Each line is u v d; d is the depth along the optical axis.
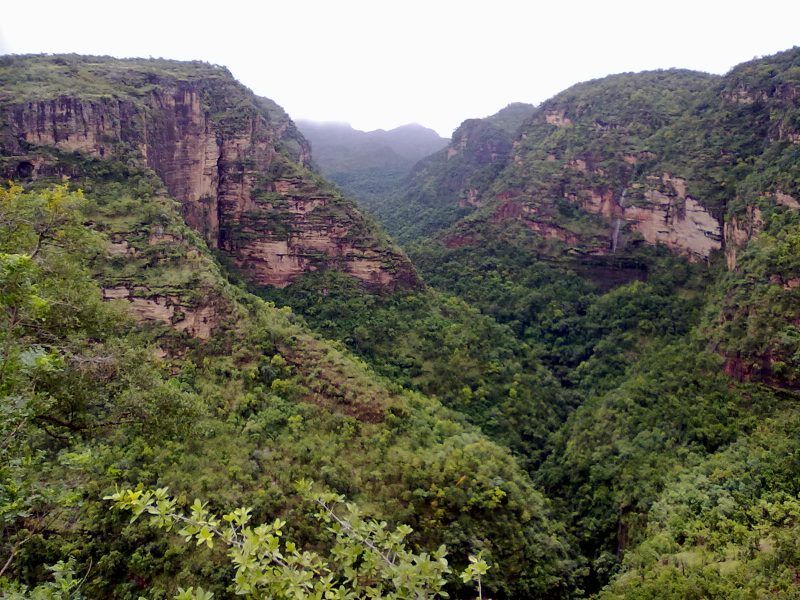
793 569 22.47
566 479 41.75
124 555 22.14
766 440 33.03
